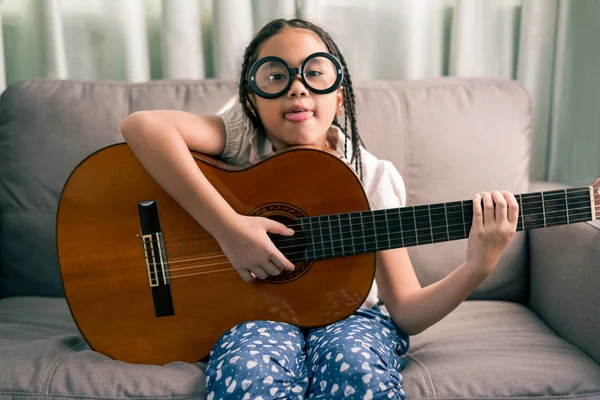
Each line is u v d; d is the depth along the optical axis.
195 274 1.13
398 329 1.21
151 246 1.13
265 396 0.91
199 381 1.02
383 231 1.15
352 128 1.37
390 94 1.61
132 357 1.12
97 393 1.00
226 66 1.81
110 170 1.13
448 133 1.57
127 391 1.00
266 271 1.11
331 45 1.33
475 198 1.12
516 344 1.21
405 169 1.56
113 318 1.13
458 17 1.83
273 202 1.15
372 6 1.86
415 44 1.85
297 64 1.20
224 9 1.78
